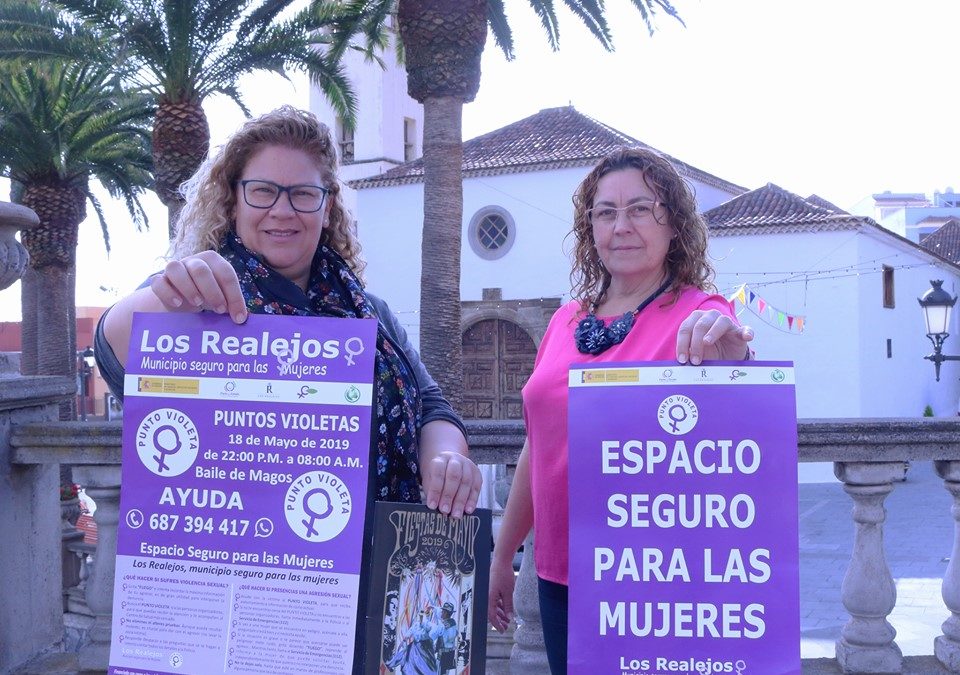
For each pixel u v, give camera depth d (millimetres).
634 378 1984
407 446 2105
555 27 14461
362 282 2340
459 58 12055
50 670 3352
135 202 18797
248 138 2041
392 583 1909
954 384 34219
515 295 25375
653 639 1932
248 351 1905
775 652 1904
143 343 1924
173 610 1867
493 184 25609
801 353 22547
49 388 3496
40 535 3500
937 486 18703
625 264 2252
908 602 8562
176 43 12766
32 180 16531
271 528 1866
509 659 3396
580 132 26422
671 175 2258
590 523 1972
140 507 1896
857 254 22062
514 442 3311
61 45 13047
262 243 2039
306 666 1830
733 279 23109
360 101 32688
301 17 13586
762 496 1935
